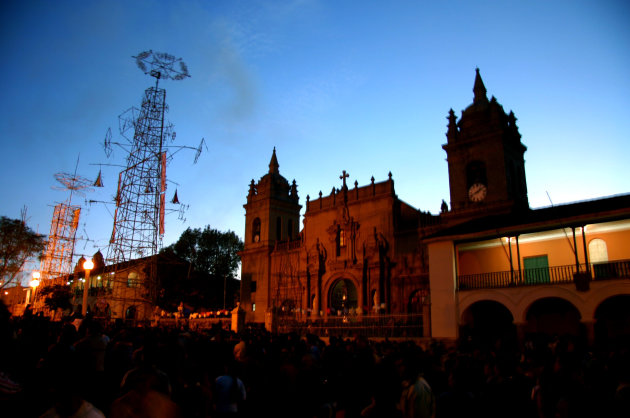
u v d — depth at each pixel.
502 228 30.91
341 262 51.31
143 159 47.16
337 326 38.09
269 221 62.94
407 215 52.06
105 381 11.52
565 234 30.95
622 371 8.16
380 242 49.16
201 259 83.25
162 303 63.44
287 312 49.03
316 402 8.37
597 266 31.64
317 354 14.43
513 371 10.08
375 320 38.31
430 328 33.31
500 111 43.56
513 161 43.59
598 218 27.39
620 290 26.22
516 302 30.17
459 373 7.46
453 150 44.84
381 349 15.66
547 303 33.78
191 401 9.25
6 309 6.77
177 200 49.12
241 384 9.98
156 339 14.60
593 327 26.89
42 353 12.17
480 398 8.30
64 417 5.73
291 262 58.22
